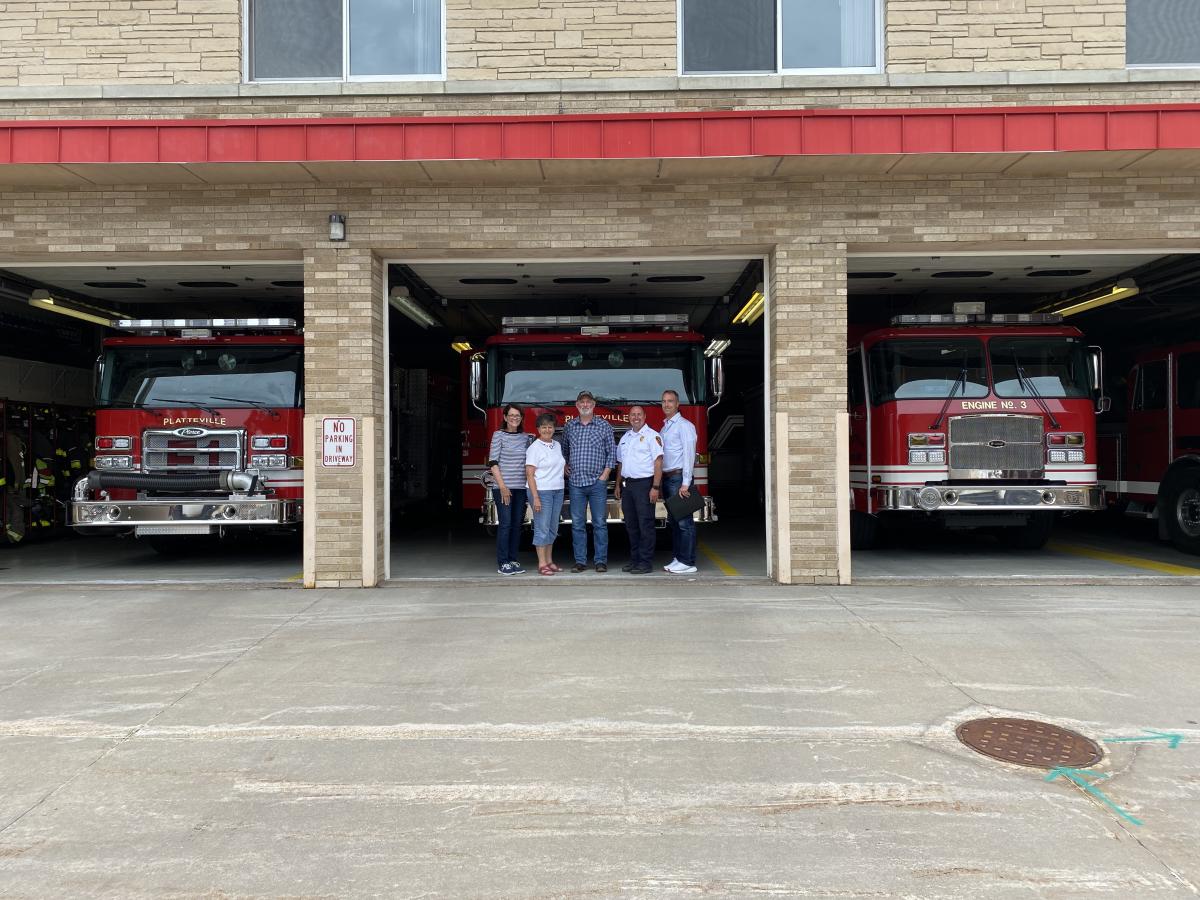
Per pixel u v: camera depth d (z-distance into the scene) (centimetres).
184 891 308
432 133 748
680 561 895
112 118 816
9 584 850
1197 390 1052
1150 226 811
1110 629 646
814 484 821
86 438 1448
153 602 763
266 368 995
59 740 447
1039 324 995
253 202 827
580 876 317
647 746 435
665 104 827
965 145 738
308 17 861
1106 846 337
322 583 825
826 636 629
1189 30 836
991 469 959
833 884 310
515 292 1118
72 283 1052
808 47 854
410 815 365
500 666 563
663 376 984
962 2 823
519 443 893
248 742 443
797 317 823
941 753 424
